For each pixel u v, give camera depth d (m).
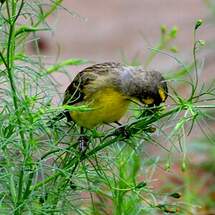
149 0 28.64
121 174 11.28
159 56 21.23
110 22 27.53
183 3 27.98
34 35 10.78
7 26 10.25
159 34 26.14
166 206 11.82
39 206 10.12
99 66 11.07
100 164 10.85
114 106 10.76
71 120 10.74
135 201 11.45
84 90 10.89
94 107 10.75
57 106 10.06
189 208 13.80
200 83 17.31
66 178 10.05
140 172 12.82
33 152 9.95
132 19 27.53
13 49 9.76
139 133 9.91
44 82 10.49
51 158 10.52
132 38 26.09
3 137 9.67
